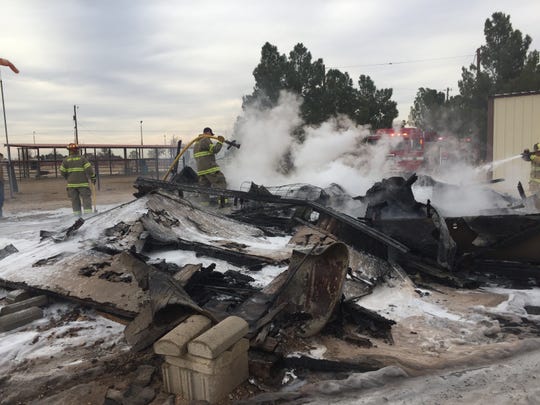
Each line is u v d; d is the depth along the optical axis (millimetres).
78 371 3141
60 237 5777
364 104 17766
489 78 22734
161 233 5641
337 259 3732
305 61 18000
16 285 4449
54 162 28625
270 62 17922
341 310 3824
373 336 3660
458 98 26344
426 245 5285
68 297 4094
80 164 9352
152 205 6270
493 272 5305
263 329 3273
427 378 3012
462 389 2869
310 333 3529
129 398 2742
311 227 6160
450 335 3713
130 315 3760
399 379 3004
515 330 3783
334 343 3516
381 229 5516
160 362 3180
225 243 5738
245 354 2932
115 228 5660
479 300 4523
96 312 4125
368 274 4930
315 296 3707
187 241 5602
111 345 3533
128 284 4145
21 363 3283
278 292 3738
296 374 3105
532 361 3223
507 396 2768
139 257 4859
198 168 8992
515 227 5164
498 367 3145
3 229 9312
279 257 5176
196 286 4281
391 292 4691
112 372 3117
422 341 3609
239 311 3533
